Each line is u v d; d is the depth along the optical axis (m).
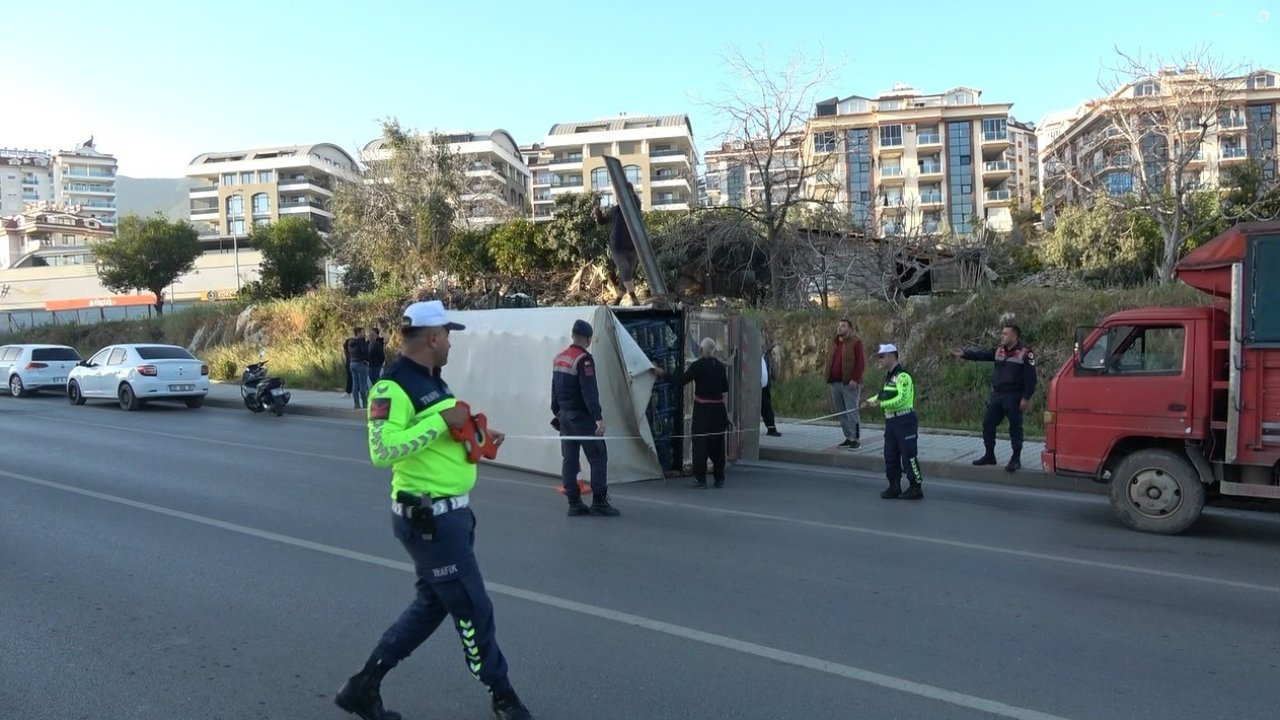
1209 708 4.18
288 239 43.94
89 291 74.50
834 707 4.17
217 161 104.12
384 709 3.96
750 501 9.47
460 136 92.56
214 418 18.06
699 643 5.02
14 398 23.61
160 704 4.20
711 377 10.24
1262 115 40.56
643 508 9.03
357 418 17.98
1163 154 23.73
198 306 34.31
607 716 4.07
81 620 5.37
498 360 11.67
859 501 9.51
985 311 16.81
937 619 5.46
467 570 3.82
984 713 4.11
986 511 8.97
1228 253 7.61
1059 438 8.51
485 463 11.87
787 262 23.47
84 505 8.84
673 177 91.69
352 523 8.03
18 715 4.07
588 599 5.82
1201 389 7.76
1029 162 91.81
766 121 22.67
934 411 15.27
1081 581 6.37
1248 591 6.14
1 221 114.31
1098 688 4.41
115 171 157.88
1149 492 7.97
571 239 25.86
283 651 4.88
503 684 3.93
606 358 10.57
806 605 5.72
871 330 17.73
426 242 29.31
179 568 6.50
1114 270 27.02
